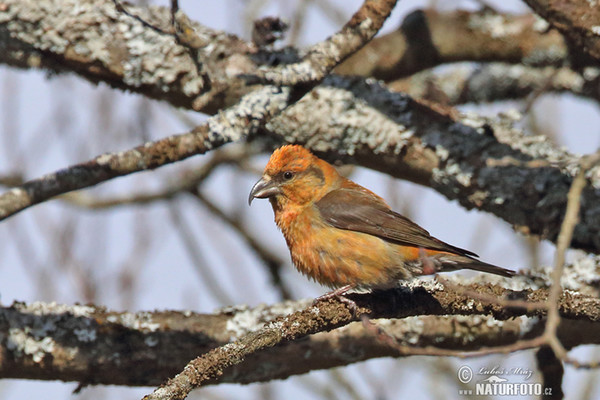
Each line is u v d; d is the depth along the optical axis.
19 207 9.23
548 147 11.18
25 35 10.50
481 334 10.34
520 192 10.70
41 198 9.29
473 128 11.12
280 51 11.22
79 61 10.67
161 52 10.77
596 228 10.47
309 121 11.04
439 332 10.30
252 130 9.18
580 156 11.02
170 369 9.87
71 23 10.59
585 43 9.79
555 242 10.76
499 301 7.41
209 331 10.02
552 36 13.61
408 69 13.91
